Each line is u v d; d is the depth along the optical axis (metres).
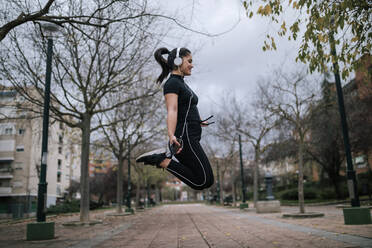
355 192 8.48
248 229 8.88
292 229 8.17
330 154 23.52
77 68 12.53
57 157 44.88
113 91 13.38
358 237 5.86
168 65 2.62
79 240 7.75
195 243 6.43
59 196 45.12
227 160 31.55
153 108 17.53
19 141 37.44
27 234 8.08
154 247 6.10
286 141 20.19
